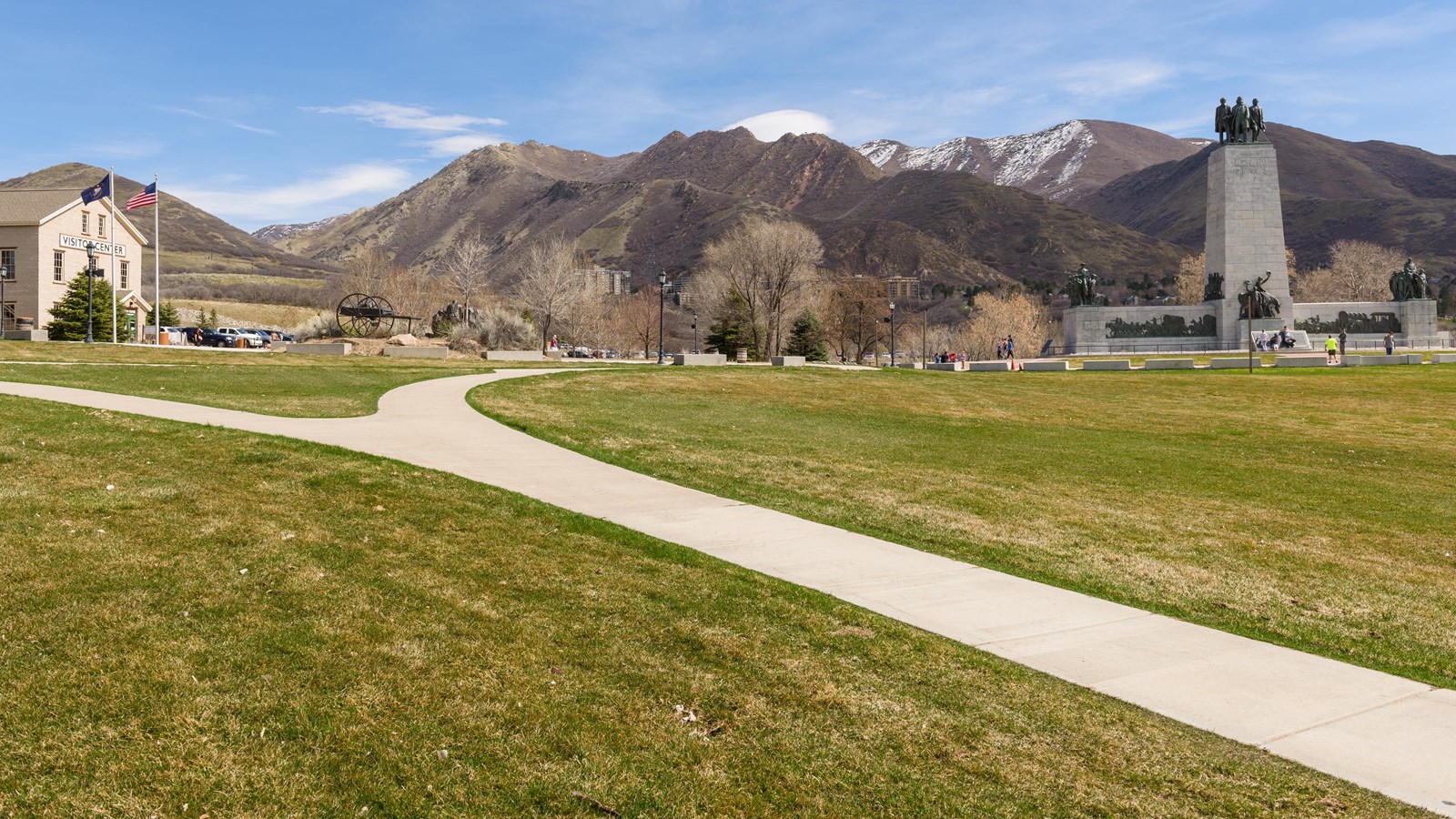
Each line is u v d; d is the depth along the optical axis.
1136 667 7.67
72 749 5.47
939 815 5.32
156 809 4.98
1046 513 14.19
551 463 15.92
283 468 13.23
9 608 7.41
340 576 8.77
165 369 29.61
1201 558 11.80
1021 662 7.67
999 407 34.06
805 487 15.43
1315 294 123.50
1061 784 5.72
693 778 5.61
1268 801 5.52
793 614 8.58
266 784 5.25
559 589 8.95
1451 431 28.89
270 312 142.62
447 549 10.03
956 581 10.11
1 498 10.63
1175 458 21.94
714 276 97.19
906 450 21.00
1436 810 5.38
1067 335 73.56
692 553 10.53
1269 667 7.76
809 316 87.12
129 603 7.67
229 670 6.58
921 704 6.77
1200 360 58.97
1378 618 9.49
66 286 69.31
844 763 5.88
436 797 5.24
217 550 9.27
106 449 13.84
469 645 7.32
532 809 5.19
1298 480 18.95
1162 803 5.51
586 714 6.33
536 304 89.38
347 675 6.62
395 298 91.94
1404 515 15.45
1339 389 41.25
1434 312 71.19
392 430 18.17
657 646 7.65
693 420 24.44
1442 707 6.96
